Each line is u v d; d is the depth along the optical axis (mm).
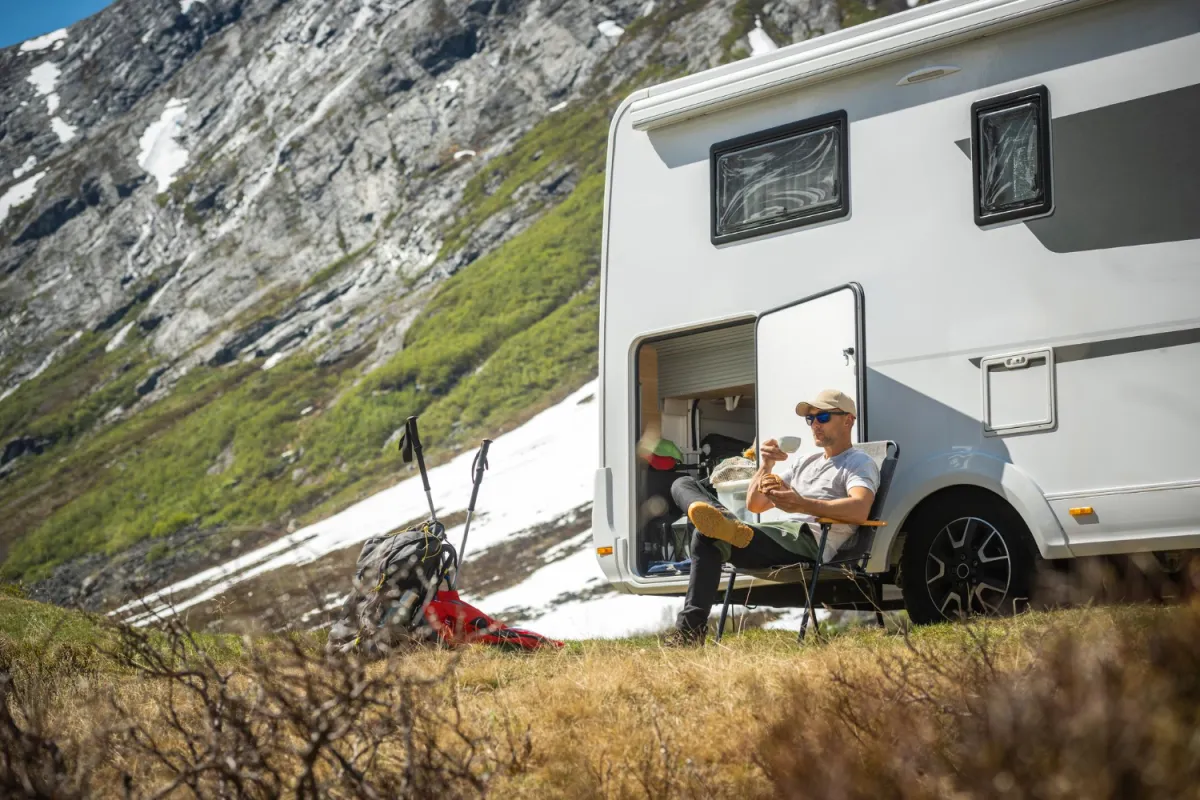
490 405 83500
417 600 7316
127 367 136500
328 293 130375
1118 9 7566
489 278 108375
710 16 143250
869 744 3832
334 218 148250
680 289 9250
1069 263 7547
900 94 8320
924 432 7949
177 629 4137
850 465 7445
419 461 8039
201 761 3701
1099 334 7395
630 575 9414
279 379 113062
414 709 4105
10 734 3795
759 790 3840
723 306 9000
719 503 7309
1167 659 3826
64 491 106938
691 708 5051
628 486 9492
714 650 6141
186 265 153750
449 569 7711
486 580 40344
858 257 8367
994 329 7754
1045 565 7629
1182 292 7168
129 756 4418
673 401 10023
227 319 137375
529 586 37844
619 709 5082
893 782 3477
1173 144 7312
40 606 9781
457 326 101438
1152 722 3342
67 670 6617
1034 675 3840
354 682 3797
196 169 174500
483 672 6184
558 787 4156
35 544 94438
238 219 158625
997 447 7676
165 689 5551
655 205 9469
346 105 167125
